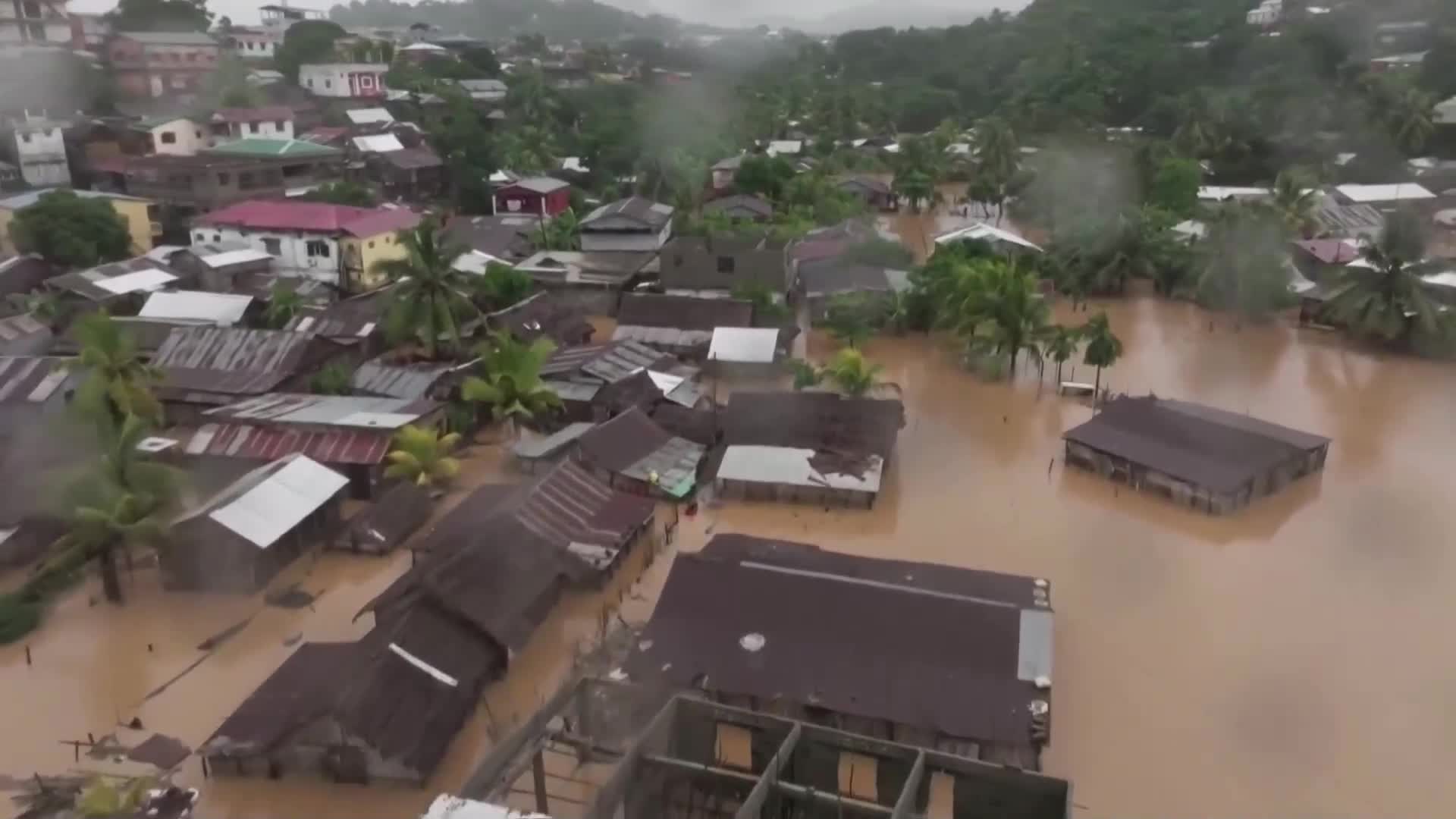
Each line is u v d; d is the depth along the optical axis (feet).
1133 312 256.52
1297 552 137.49
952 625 107.24
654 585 129.29
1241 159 393.29
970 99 587.68
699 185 353.51
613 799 80.33
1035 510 150.00
